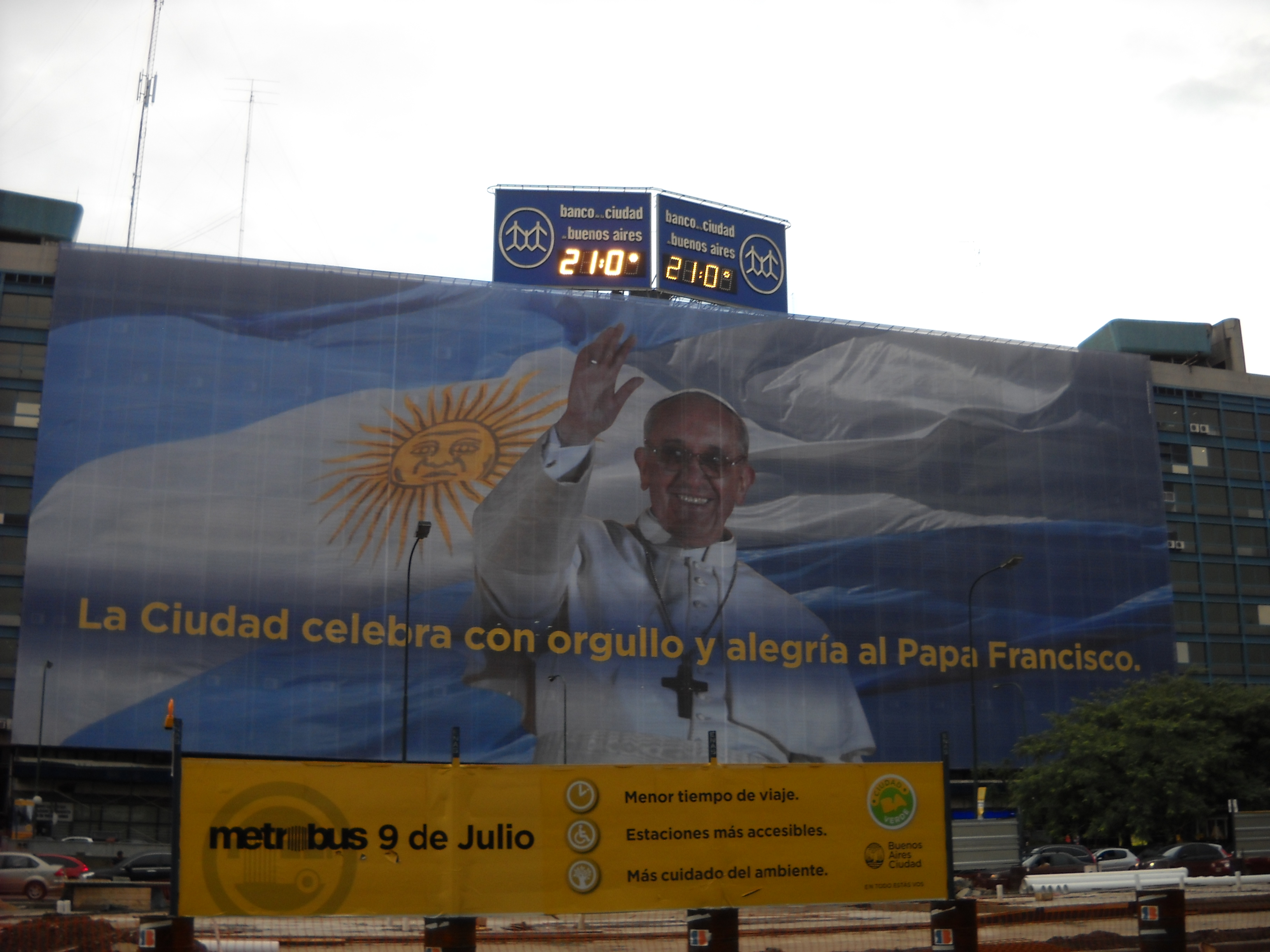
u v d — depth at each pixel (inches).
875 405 3447.3
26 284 3120.1
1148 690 2664.9
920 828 634.8
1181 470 3873.0
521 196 3627.0
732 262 3750.0
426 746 2874.0
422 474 3034.0
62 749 2726.4
